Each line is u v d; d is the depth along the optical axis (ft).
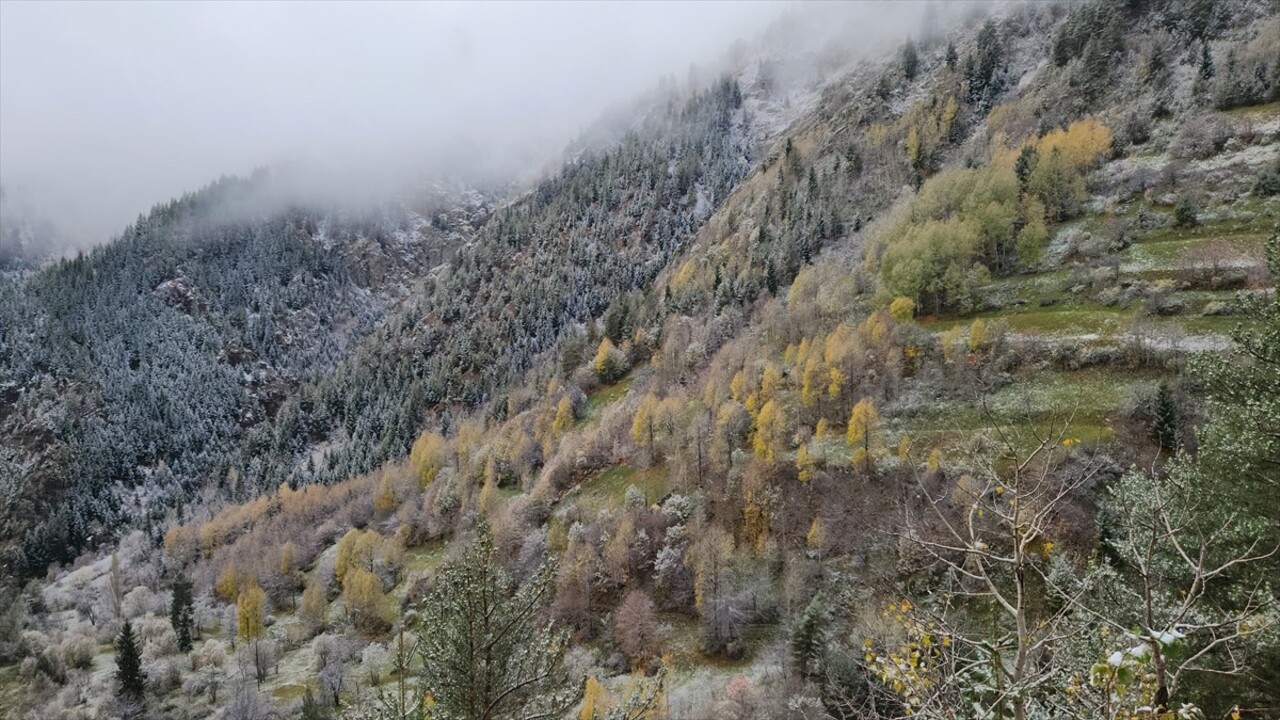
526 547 315.99
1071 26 581.12
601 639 249.75
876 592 160.97
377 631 310.45
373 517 442.09
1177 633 24.73
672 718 179.01
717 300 486.79
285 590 379.76
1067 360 262.06
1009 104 563.48
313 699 229.66
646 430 347.15
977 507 33.04
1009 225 361.92
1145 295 282.36
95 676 292.81
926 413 265.75
